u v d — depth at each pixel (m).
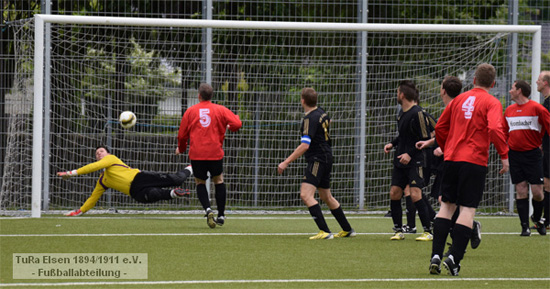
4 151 36.62
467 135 18.16
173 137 38.25
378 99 39.72
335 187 38.94
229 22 32.81
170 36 38.41
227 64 38.62
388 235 27.61
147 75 38.12
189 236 26.11
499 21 41.00
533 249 23.72
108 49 37.91
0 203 35.50
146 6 38.56
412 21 40.59
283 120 39.00
